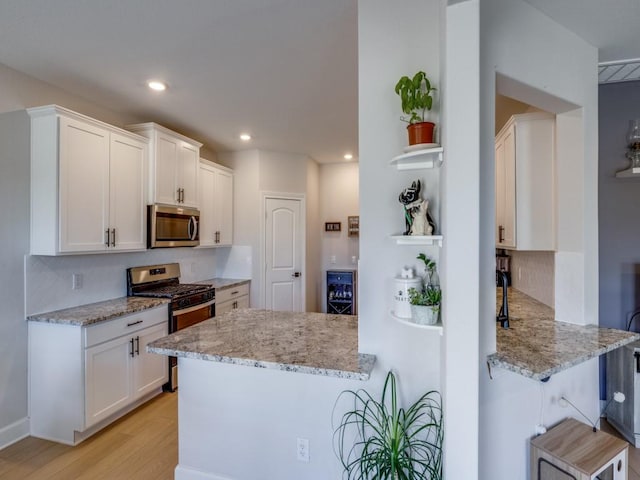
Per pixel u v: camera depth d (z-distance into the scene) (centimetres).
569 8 167
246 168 469
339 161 550
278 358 158
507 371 160
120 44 210
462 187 129
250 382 183
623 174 245
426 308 139
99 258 297
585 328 191
